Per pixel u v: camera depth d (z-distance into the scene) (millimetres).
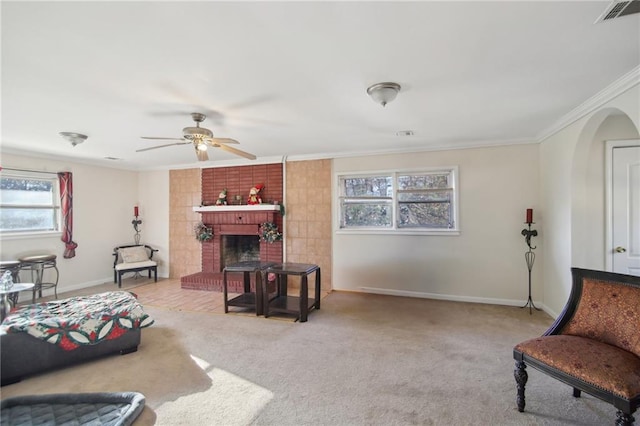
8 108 2881
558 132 3658
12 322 2639
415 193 4906
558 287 3713
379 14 1597
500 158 4406
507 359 2791
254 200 5570
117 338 2914
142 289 5398
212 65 2113
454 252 4645
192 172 6172
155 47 1883
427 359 2797
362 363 2736
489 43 1894
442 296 4711
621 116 3312
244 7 1521
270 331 3500
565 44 1911
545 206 4082
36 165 4953
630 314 1919
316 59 2057
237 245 6344
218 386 2406
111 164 5949
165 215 6355
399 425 1950
